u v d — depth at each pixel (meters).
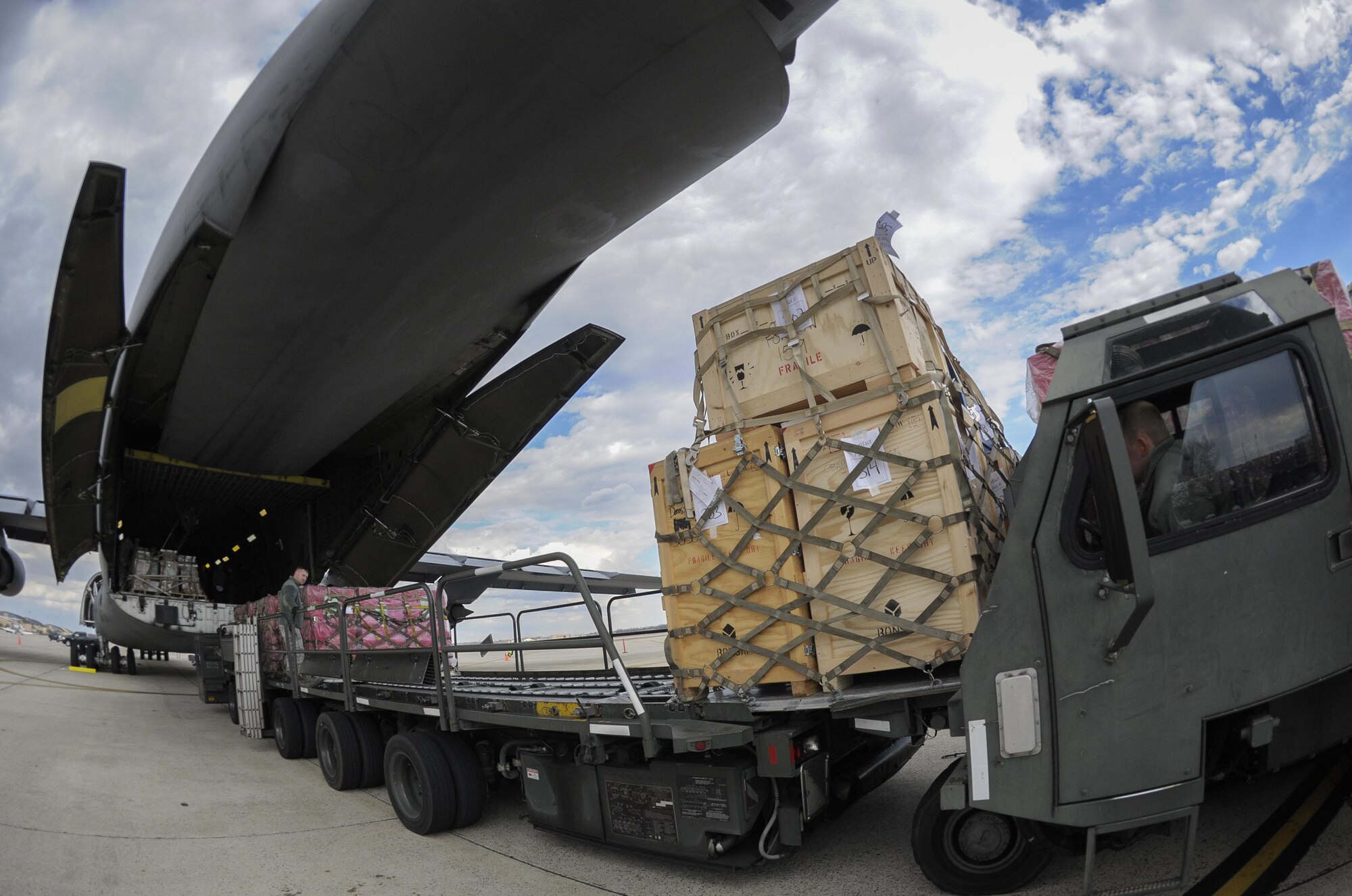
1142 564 2.56
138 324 10.58
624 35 6.36
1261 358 2.90
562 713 4.53
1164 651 2.86
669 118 7.23
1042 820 2.97
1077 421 2.99
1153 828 3.07
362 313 10.08
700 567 4.33
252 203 8.74
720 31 6.37
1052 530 3.03
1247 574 2.84
